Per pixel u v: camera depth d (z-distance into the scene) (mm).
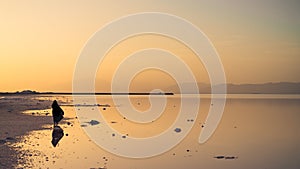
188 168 16219
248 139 24344
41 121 33844
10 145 20500
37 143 21469
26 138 23219
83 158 17750
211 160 17828
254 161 17641
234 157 18578
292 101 71688
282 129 29078
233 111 46719
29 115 39969
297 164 17109
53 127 29078
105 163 16922
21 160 16672
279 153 19625
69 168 15617
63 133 26375
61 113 29312
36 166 15633
